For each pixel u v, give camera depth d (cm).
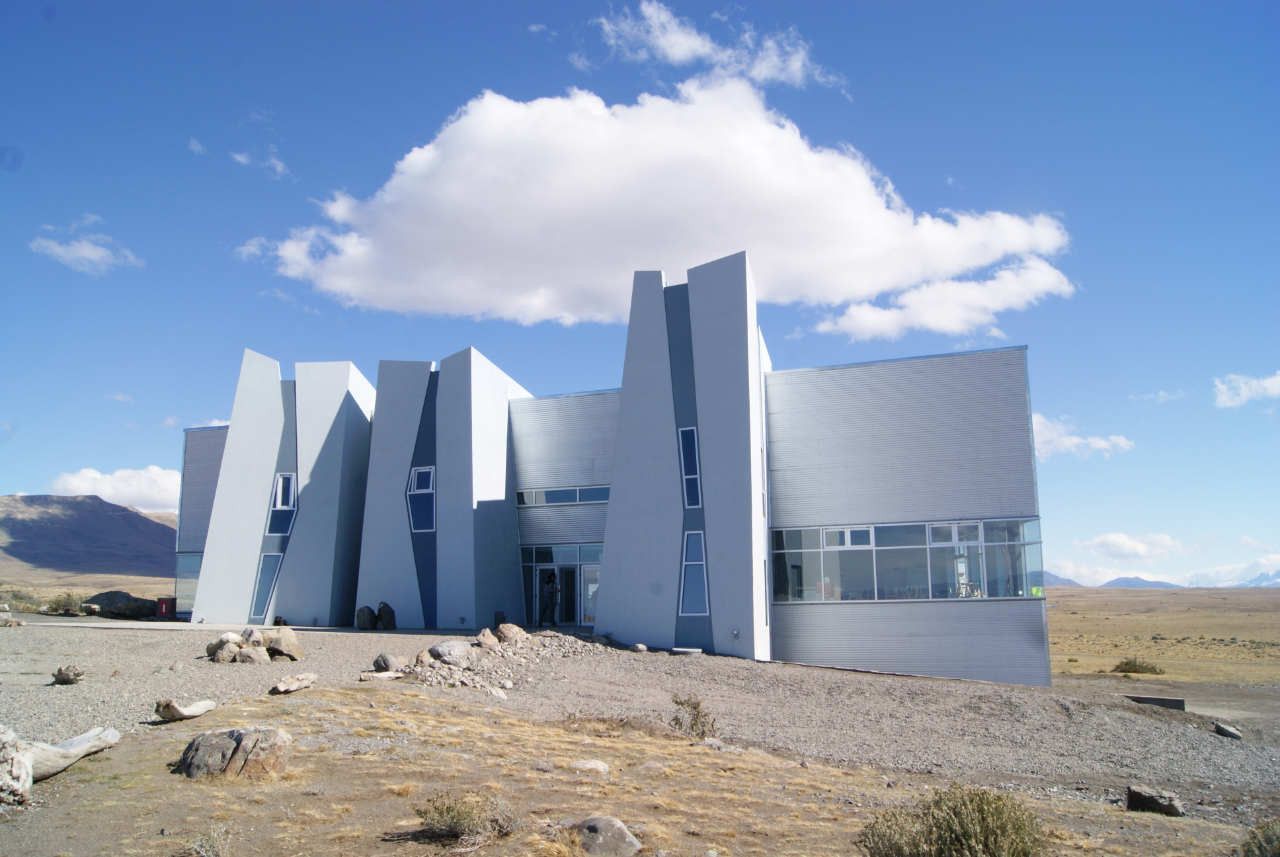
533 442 3750
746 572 2870
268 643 2197
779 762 1533
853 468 3228
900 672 3045
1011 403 3080
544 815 1070
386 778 1188
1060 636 7281
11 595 5275
